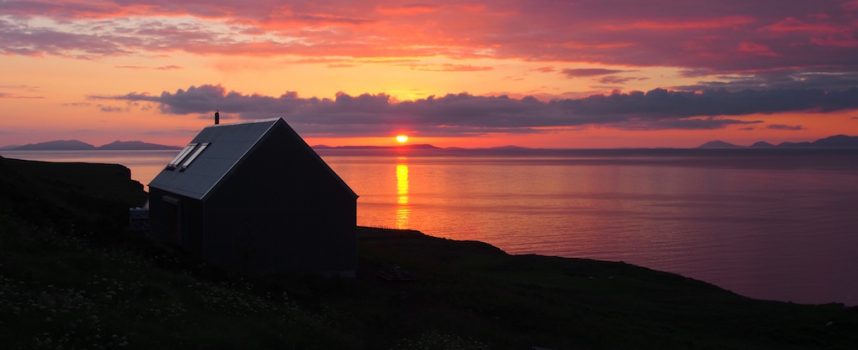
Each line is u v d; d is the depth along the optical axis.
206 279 26.06
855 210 141.75
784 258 84.06
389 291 30.95
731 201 160.00
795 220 123.69
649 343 29.47
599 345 27.89
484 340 25.50
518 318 29.84
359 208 130.62
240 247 31.39
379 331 24.78
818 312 38.41
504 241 90.69
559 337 28.17
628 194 176.62
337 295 29.17
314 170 32.84
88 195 45.72
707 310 39.50
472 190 184.38
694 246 91.31
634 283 47.34
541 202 149.25
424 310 28.45
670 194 179.25
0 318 15.35
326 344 21.00
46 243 22.92
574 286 44.91
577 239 94.12
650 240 95.25
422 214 121.25
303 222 32.62
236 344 18.42
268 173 32.00
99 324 16.91
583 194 174.62
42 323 15.87
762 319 37.19
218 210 31.05
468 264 51.78
